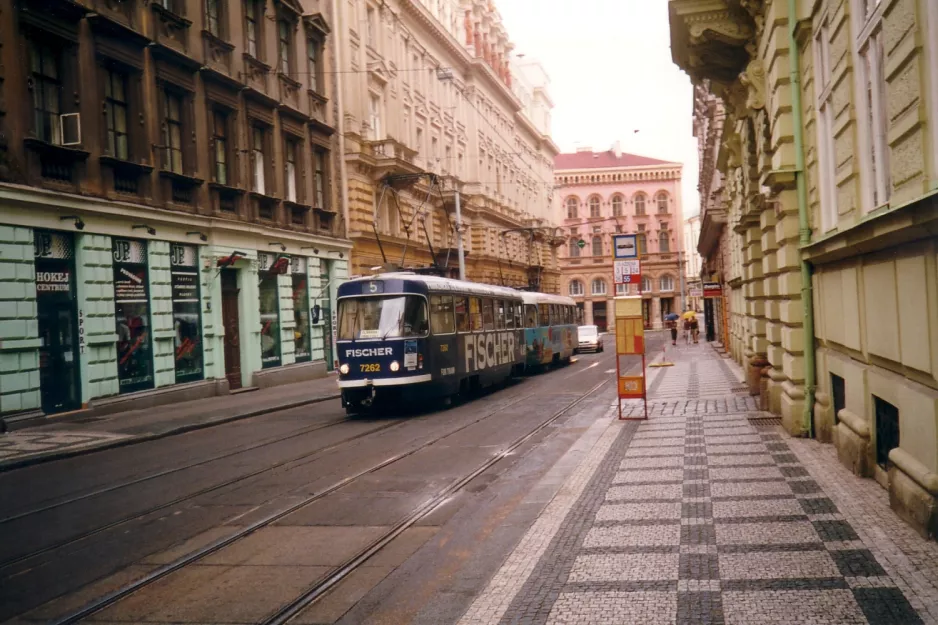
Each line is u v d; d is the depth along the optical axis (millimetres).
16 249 16078
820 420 10641
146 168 19969
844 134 8383
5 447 13414
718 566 5789
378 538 7465
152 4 20625
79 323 17906
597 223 90062
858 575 5359
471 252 50156
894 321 6883
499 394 22688
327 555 6984
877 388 7617
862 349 8195
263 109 26312
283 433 15125
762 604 4973
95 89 18438
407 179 36719
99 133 18562
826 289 10109
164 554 7160
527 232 64062
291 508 8750
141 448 13797
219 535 7738
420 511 8469
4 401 15625
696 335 50281
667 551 6238
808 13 9836
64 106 17578
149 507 9016
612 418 15055
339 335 17859
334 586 6172
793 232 11281
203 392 22266
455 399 21328
